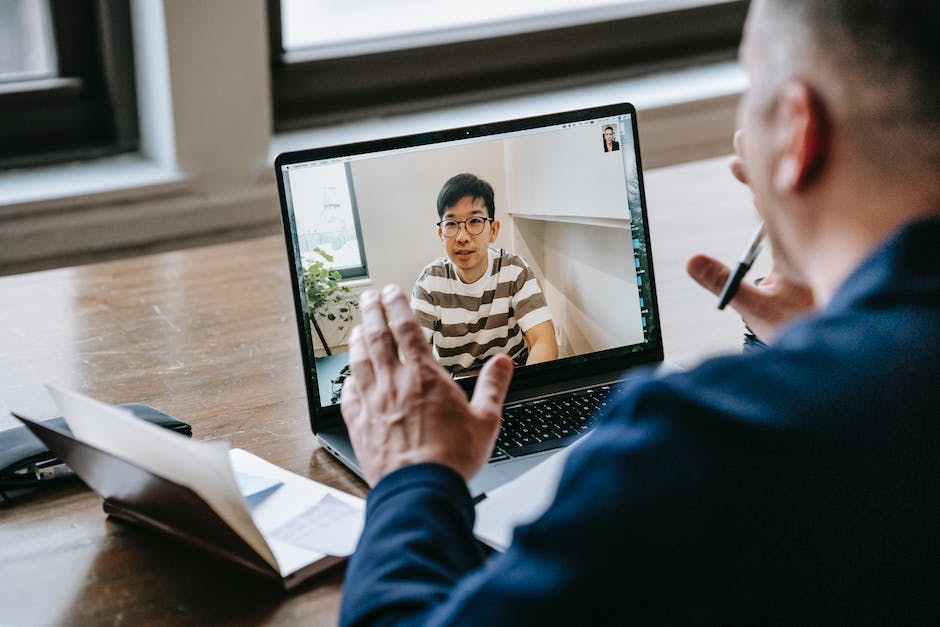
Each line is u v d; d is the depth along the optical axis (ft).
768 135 2.02
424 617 2.02
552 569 1.77
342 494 3.46
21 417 3.24
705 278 3.67
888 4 1.80
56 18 7.48
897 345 1.79
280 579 3.01
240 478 3.54
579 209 4.13
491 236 4.02
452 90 8.89
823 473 1.75
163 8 6.84
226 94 7.32
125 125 7.90
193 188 7.51
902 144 1.84
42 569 3.18
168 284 5.37
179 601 3.02
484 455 2.66
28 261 7.11
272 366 4.48
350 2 8.45
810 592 1.78
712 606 1.76
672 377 1.87
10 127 7.55
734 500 1.75
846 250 1.96
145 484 2.99
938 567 1.82
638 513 1.75
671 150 8.84
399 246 3.95
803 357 1.83
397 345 2.83
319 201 3.89
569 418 3.86
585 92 9.13
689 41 9.58
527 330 4.06
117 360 4.54
